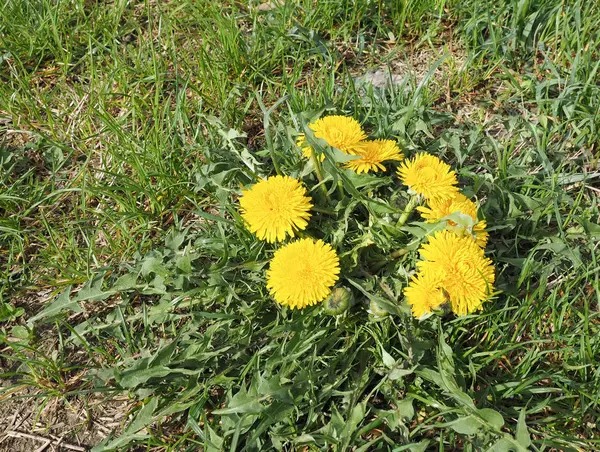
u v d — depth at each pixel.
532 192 0.36
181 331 0.30
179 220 0.38
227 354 0.31
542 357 0.30
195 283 0.32
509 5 0.44
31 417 0.31
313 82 0.44
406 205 0.32
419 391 0.29
